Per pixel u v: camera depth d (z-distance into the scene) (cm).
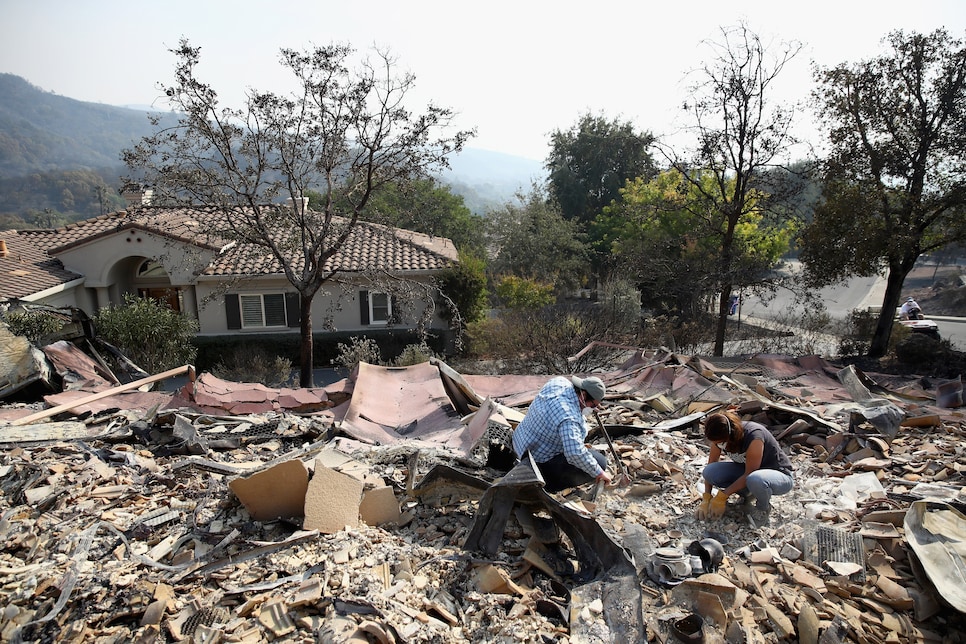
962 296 3350
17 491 427
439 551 370
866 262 1526
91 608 306
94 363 841
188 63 1237
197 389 689
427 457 504
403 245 2105
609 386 771
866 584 354
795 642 312
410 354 1653
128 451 517
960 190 1434
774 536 409
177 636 288
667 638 309
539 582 353
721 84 1561
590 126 4025
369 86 1313
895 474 496
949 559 356
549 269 3262
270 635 288
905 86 1538
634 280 2003
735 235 2092
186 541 376
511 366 1527
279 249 1449
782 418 618
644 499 470
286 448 564
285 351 1927
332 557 350
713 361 938
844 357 1672
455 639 292
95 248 1916
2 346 722
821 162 1644
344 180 1459
